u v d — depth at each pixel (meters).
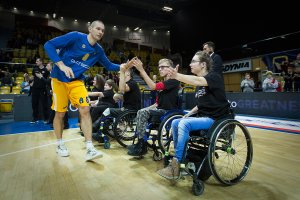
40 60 4.97
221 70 3.06
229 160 2.28
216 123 1.63
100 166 2.15
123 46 16.81
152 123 2.30
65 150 2.50
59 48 2.12
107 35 16.97
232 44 10.23
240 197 1.51
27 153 2.61
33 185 1.72
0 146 2.96
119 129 2.80
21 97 5.52
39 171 2.02
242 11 9.64
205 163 1.67
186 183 1.75
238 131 3.81
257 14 9.11
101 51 2.36
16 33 13.29
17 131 4.11
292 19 7.98
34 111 5.00
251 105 6.23
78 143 3.12
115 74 9.82
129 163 2.24
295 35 8.09
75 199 1.49
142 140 2.32
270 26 8.71
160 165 2.17
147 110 2.32
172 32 13.50
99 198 1.51
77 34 2.13
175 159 1.61
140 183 1.75
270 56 9.16
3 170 2.04
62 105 2.38
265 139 3.20
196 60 1.83
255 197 1.51
